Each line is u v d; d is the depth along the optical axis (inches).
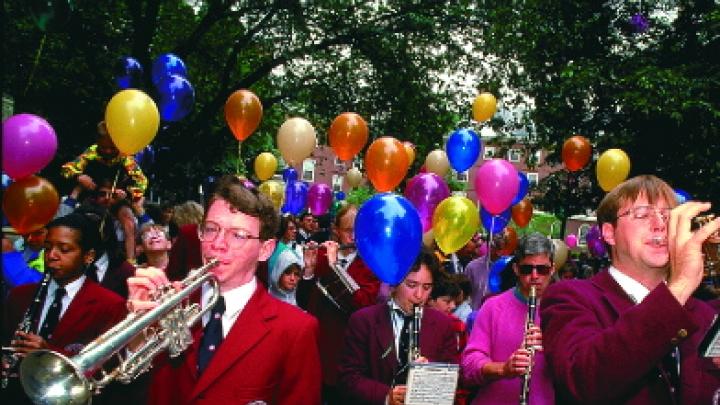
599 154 530.0
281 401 90.1
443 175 312.8
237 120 256.4
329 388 190.5
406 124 658.2
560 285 78.7
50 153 141.8
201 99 700.7
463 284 195.9
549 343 73.1
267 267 198.7
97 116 616.1
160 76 257.3
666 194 76.4
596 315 73.6
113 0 551.2
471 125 611.8
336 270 195.0
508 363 124.4
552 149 568.4
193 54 688.4
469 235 184.7
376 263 139.9
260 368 88.3
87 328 118.7
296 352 91.4
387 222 137.1
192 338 87.4
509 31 549.3
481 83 603.2
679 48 514.9
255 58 687.1
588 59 509.7
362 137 237.6
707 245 85.4
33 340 110.3
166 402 89.0
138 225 213.2
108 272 147.3
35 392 71.0
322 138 706.2
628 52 536.1
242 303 93.7
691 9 510.3
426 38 630.5
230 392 86.6
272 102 661.3
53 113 634.2
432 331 143.9
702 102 447.8
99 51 569.9
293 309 96.0
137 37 522.9
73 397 71.6
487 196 213.5
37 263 170.9
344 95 668.1
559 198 581.3
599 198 575.2
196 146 620.7
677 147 496.7
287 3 574.9
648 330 61.5
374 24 619.2
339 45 641.6
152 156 270.4
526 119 580.7
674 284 63.4
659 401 71.2
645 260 74.2
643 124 504.4
